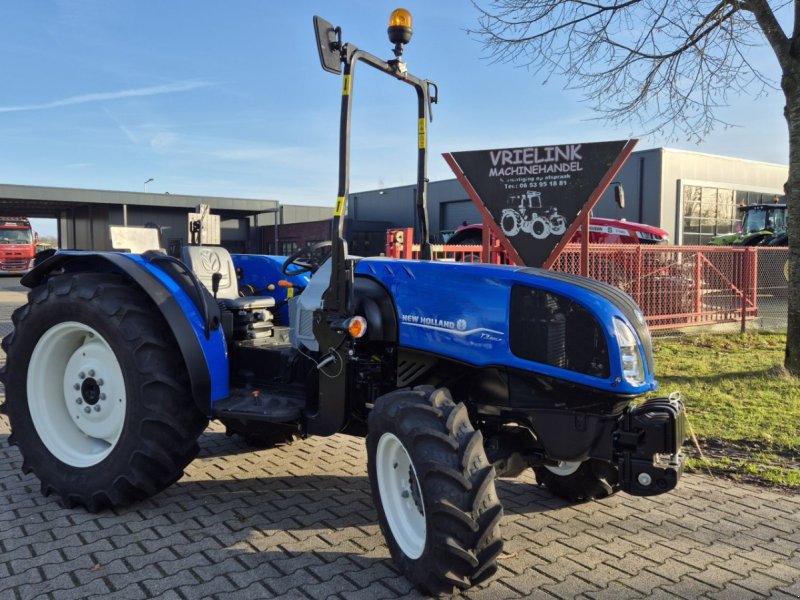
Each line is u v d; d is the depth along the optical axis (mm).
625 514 3566
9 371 3783
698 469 4297
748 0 6953
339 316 3121
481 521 2457
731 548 3154
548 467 3697
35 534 3211
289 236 33625
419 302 3188
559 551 3104
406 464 2883
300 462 4352
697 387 6418
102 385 3631
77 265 4129
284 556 2992
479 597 2674
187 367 3346
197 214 5621
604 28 8008
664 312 9734
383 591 2689
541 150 6648
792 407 5664
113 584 2723
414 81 3668
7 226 30047
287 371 3725
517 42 8180
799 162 6691
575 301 2877
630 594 2707
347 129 3184
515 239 6875
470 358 3021
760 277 11664
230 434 4688
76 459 3611
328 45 3092
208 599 2613
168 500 3670
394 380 3326
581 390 2889
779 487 3992
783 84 6781
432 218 32188
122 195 31047
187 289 3580
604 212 23672
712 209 24297
